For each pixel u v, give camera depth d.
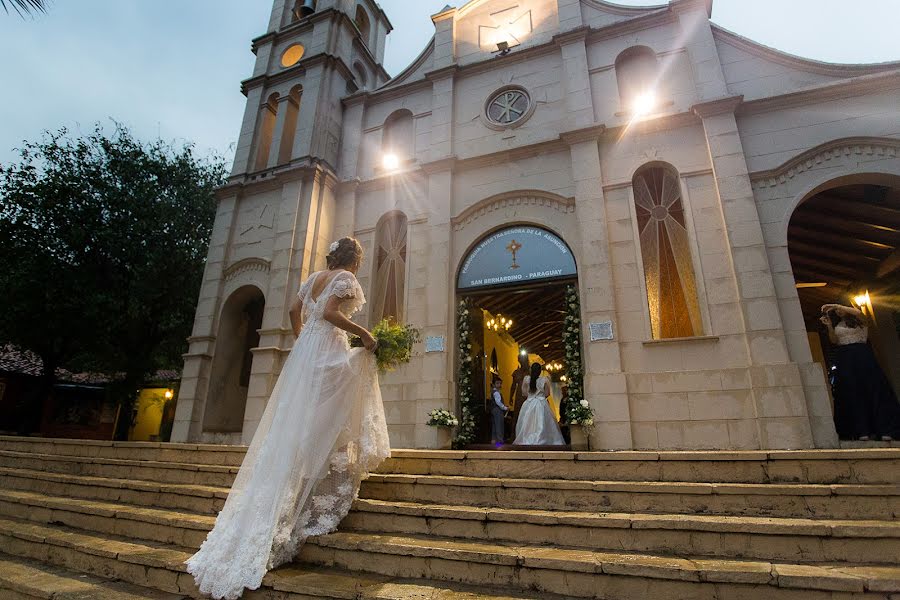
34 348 15.33
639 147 9.26
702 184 8.66
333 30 13.52
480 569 3.28
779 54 9.09
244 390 11.76
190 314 16.28
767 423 7.05
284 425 3.73
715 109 8.79
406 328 4.88
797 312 7.54
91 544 4.10
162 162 16.83
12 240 14.13
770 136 8.59
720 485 3.96
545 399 9.06
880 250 10.45
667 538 3.47
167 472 5.66
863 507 3.69
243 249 11.80
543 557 3.20
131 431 24.55
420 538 3.80
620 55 10.27
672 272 8.67
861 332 7.19
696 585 2.96
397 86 12.26
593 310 8.41
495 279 9.54
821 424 6.90
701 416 7.43
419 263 10.24
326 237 11.26
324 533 3.75
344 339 4.30
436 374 9.05
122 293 15.05
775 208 8.18
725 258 8.10
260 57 14.32
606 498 4.11
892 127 7.96
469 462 5.06
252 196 12.27
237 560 3.19
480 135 10.80
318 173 11.41
